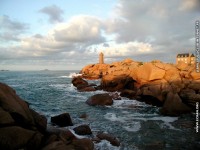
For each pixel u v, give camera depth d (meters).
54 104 28.86
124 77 38.16
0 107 9.23
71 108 25.92
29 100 32.59
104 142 13.47
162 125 18.36
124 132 16.31
